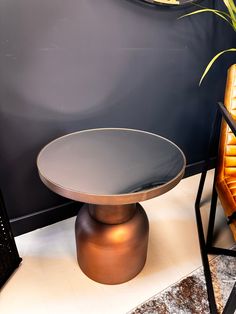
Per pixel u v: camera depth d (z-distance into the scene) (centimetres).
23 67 106
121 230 98
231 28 154
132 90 138
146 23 126
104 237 97
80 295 104
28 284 108
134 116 145
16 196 126
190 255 122
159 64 140
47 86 114
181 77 151
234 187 110
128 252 100
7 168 120
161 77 145
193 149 181
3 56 101
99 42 118
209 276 110
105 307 100
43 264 116
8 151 117
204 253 121
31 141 120
